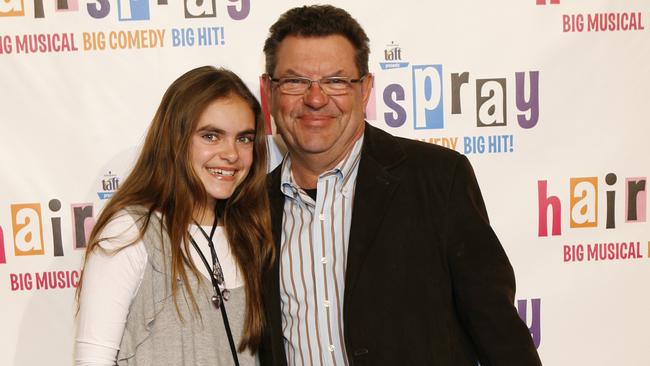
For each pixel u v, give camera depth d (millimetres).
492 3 1770
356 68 1368
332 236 1371
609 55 1795
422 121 1795
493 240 1300
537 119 1805
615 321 1847
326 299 1353
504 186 1816
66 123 1737
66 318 1780
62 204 1757
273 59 1385
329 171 1384
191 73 1327
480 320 1260
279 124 1400
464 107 1795
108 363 1186
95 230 1263
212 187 1312
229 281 1341
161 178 1298
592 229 1826
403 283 1288
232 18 1738
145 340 1223
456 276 1293
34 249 1765
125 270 1215
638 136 1816
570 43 1788
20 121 1731
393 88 1783
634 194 1822
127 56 1732
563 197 1822
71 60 1724
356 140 1411
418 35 1769
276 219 1437
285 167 1456
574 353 1841
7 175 1741
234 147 1320
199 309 1261
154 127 1322
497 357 1239
